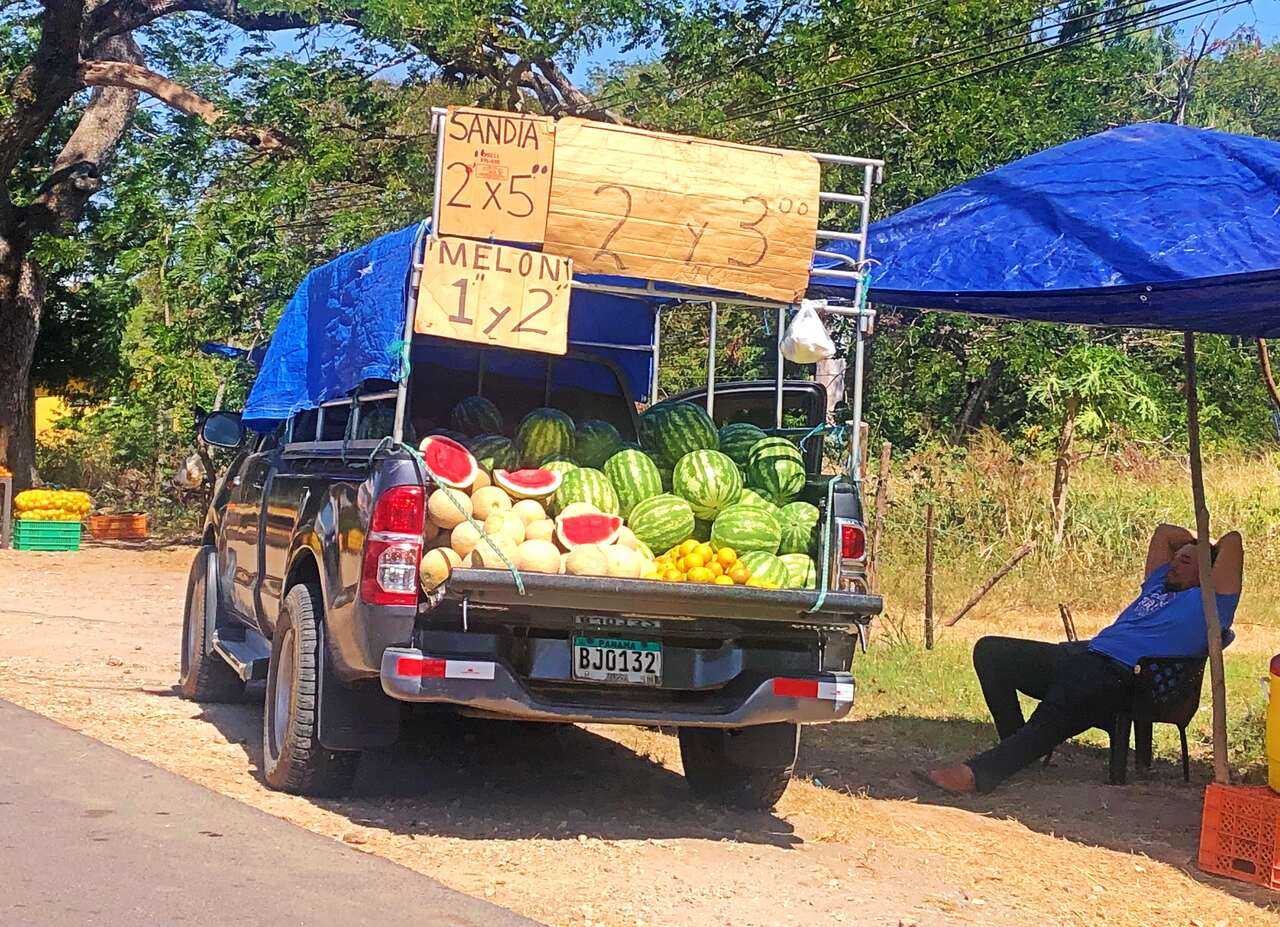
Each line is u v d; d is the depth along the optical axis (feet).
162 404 78.79
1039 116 73.67
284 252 66.44
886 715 33.12
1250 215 22.16
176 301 68.39
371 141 73.41
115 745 24.48
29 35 81.15
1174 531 27.68
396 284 20.11
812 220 20.71
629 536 20.07
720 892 18.17
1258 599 53.16
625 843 20.30
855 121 65.77
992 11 67.77
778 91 68.69
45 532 66.49
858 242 21.48
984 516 59.57
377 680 20.83
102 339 85.46
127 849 17.94
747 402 25.68
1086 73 86.48
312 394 23.36
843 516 21.22
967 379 81.00
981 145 66.33
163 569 60.18
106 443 97.04
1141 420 69.00
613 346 27.17
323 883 17.11
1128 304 22.85
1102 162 24.98
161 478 89.20
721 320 71.61
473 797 22.76
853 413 21.67
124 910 15.65
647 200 20.21
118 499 91.86
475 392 25.73
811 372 58.29
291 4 68.03
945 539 57.77
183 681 30.27
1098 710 26.18
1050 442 72.08
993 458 63.31
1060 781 26.91
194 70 84.53
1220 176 23.63
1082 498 61.21
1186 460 73.20
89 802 20.12
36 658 34.45
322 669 20.93
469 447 20.86
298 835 19.17
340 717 20.76
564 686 20.08
